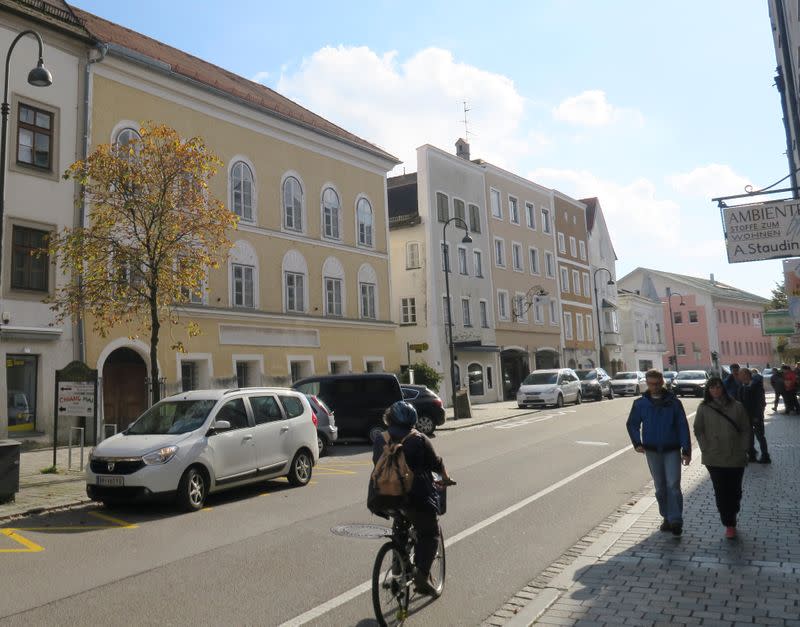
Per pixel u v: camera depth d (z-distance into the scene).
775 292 72.75
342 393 19.89
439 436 21.84
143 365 22.02
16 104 19.09
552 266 53.38
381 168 34.12
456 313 40.50
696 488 10.71
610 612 5.32
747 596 5.59
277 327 26.91
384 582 5.19
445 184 41.09
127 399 21.55
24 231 18.97
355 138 33.34
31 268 19.05
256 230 26.61
